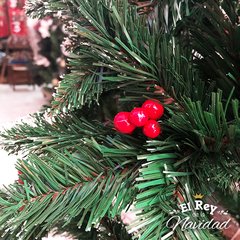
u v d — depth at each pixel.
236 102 0.14
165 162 0.15
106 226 0.23
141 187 0.14
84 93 0.17
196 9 0.20
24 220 0.14
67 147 0.19
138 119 0.16
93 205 0.15
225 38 0.17
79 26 0.16
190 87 0.17
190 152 0.16
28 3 0.24
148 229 0.14
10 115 1.38
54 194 0.15
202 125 0.15
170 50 0.16
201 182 0.15
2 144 0.22
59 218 0.15
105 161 0.17
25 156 0.20
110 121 0.21
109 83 0.18
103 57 0.17
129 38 0.15
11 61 1.81
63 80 0.18
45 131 0.21
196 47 0.19
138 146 0.17
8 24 1.88
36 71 1.55
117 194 0.16
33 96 1.70
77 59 0.18
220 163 0.15
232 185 0.18
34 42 1.17
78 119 0.22
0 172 0.67
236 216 0.20
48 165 0.16
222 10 0.18
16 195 0.15
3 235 0.17
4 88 1.87
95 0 0.16
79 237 0.23
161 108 0.16
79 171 0.16
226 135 0.15
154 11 0.20
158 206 0.14
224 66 0.17
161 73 0.16
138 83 0.17
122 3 0.17
